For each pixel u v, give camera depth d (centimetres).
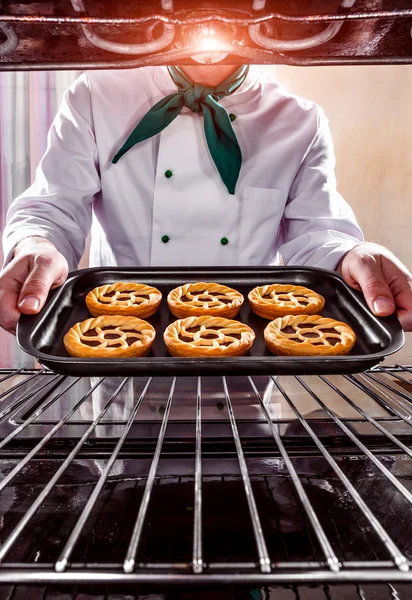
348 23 72
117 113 221
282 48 74
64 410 113
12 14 70
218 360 109
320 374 111
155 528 74
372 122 392
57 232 197
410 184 376
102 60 79
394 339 123
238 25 71
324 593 63
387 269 147
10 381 133
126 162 220
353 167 413
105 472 72
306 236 215
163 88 223
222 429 102
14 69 78
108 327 150
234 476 88
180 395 123
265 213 225
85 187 220
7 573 52
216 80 212
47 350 132
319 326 147
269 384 130
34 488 84
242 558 68
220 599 63
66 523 76
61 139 222
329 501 80
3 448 95
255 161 223
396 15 65
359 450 95
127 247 230
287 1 69
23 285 133
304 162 234
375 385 129
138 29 74
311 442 97
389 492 83
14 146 436
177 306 159
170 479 87
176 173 218
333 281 169
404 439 97
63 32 73
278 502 80
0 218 446
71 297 164
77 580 52
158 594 63
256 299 164
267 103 231
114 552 69
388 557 68
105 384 130
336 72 403
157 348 147
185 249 224
